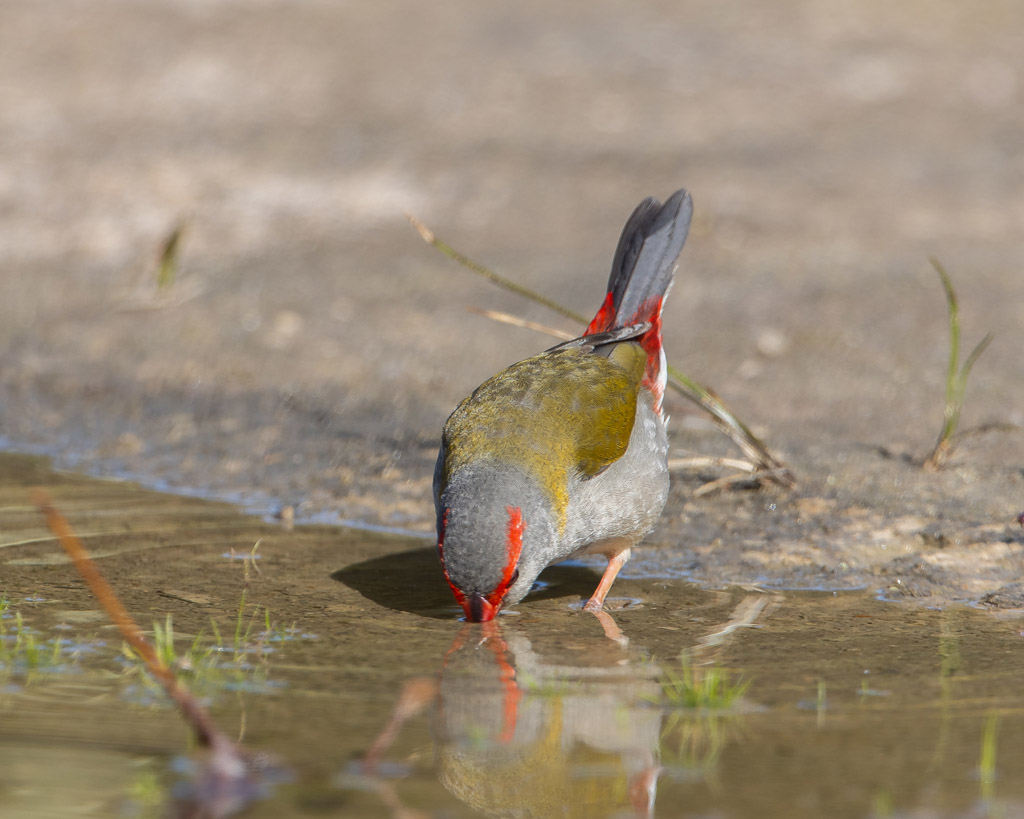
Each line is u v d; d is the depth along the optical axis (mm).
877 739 6145
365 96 22844
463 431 8516
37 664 7242
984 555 9391
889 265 16625
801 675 7109
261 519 10570
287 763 5941
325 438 12531
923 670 7168
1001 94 23062
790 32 25734
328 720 6453
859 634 7891
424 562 9523
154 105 22375
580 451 8477
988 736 5945
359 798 5609
